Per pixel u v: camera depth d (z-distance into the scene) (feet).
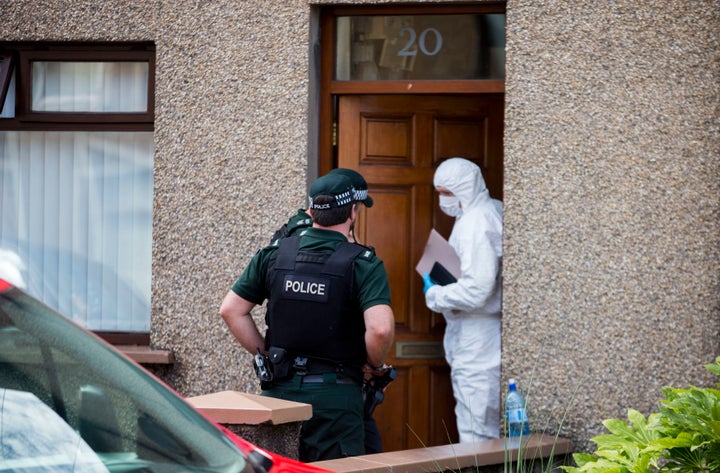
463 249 34.86
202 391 35.17
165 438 16.28
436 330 37.73
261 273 28.02
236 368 34.94
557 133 33.30
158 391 17.31
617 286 33.04
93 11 35.78
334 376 26.78
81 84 37.11
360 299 26.58
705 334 32.71
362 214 37.63
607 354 33.04
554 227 33.30
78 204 37.37
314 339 26.68
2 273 37.35
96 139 37.24
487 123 37.60
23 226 37.65
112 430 15.87
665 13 32.86
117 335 36.83
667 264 32.83
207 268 35.17
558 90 33.30
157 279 35.50
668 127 32.86
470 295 34.50
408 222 37.65
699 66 32.78
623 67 33.04
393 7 35.63
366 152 37.32
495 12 35.40
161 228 35.45
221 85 35.06
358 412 27.14
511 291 33.47
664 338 32.83
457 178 35.45
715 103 32.71
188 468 15.83
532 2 33.42
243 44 34.96
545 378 33.30
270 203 34.78
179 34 35.29
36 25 36.04
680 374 32.73
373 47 36.63
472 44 36.24
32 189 37.58
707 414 22.85
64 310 37.40
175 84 35.32
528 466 30.99
